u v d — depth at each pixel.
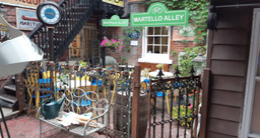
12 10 5.05
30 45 1.10
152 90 2.34
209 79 2.38
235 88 2.28
